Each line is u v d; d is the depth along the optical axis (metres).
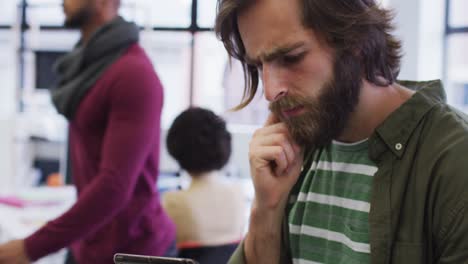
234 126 3.22
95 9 1.57
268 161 0.93
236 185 2.02
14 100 4.02
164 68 3.73
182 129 1.90
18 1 4.00
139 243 1.54
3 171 3.63
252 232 0.99
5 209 2.74
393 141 0.83
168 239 1.64
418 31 3.02
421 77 3.05
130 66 1.46
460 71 3.08
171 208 1.86
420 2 3.01
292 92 0.81
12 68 4.07
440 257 0.77
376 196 0.83
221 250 1.87
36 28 3.99
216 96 3.58
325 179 0.95
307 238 0.96
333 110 0.81
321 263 0.94
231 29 0.87
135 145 1.42
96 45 1.52
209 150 1.89
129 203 1.51
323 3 0.78
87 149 1.54
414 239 0.78
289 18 0.78
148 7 3.66
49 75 3.97
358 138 0.89
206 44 3.65
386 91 0.87
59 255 2.79
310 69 0.80
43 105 3.92
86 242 1.56
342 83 0.81
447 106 0.84
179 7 3.66
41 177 3.73
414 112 0.83
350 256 0.86
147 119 1.46
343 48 0.80
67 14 1.61
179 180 2.70
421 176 0.79
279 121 0.94
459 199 0.73
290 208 1.01
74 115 1.53
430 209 0.77
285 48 0.78
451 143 0.77
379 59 0.86
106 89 1.46
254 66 0.89
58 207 2.79
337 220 0.91
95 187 1.40
